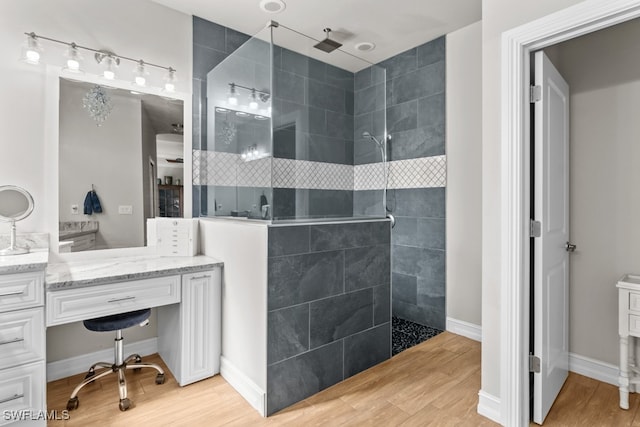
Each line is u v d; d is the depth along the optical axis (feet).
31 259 5.84
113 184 8.10
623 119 7.14
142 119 8.48
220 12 9.05
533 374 6.10
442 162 10.47
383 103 8.75
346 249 7.59
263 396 6.27
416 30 10.07
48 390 7.04
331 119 7.63
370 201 8.46
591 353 7.64
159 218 8.45
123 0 8.17
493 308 6.13
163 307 8.21
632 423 6.01
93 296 6.11
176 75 8.92
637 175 6.99
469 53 9.80
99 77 7.88
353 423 6.06
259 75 6.95
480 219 9.68
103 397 6.81
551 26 5.23
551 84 6.38
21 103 7.04
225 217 8.36
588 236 7.62
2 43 6.84
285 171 6.81
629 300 6.39
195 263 7.46
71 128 7.58
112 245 8.10
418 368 8.10
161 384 7.29
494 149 6.05
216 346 7.66
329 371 7.28
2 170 6.86
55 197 7.39
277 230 6.41
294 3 8.68
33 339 5.55
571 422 6.08
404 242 11.56
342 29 10.00
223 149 8.45
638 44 6.94
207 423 6.03
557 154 6.77
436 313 10.74
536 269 6.00
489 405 6.19
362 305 7.93
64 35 7.46
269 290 6.31
